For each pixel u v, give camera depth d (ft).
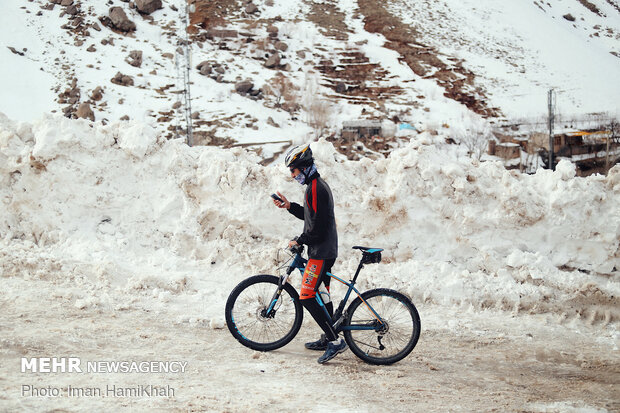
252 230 23.34
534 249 22.98
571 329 19.79
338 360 15.88
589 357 17.51
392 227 23.29
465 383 14.79
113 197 23.52
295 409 12.09
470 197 23.30
